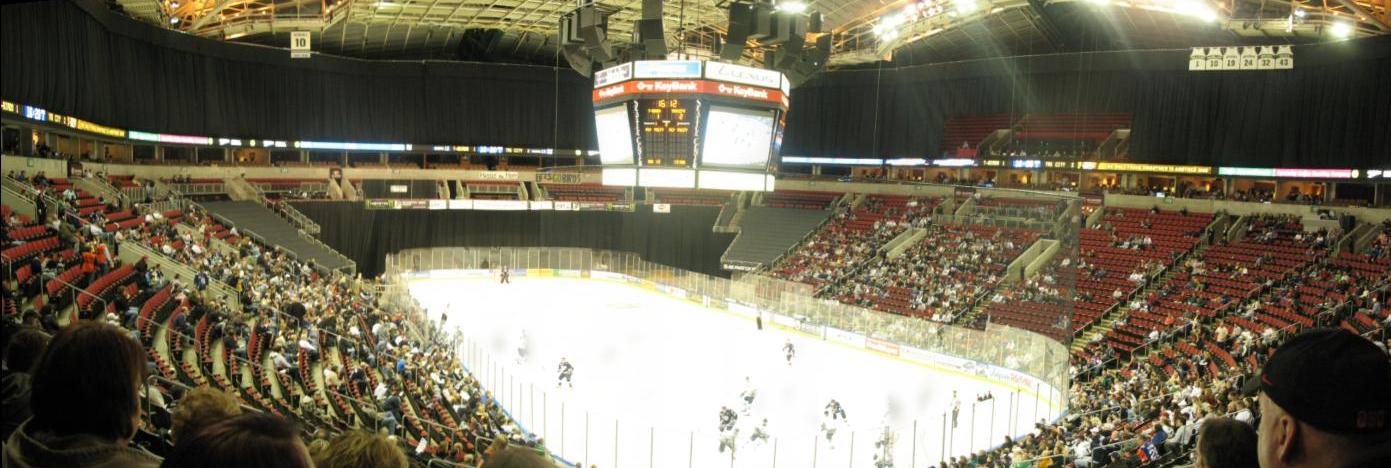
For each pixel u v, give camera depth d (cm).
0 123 2923
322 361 2522
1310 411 206
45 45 3331
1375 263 3844
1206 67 4547
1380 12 4075
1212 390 2353
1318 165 4569
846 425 2894
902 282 4797
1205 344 3375
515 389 3234
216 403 487
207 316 2505
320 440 507
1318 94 4566
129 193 4078
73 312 2014
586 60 3000
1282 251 4366
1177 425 1980
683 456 2505
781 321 4784
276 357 2228
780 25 2672
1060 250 3884
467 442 2034
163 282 2683
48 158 3488
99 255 2506
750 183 2772
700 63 2639
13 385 461
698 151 2692
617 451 2384
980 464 2202
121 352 306
